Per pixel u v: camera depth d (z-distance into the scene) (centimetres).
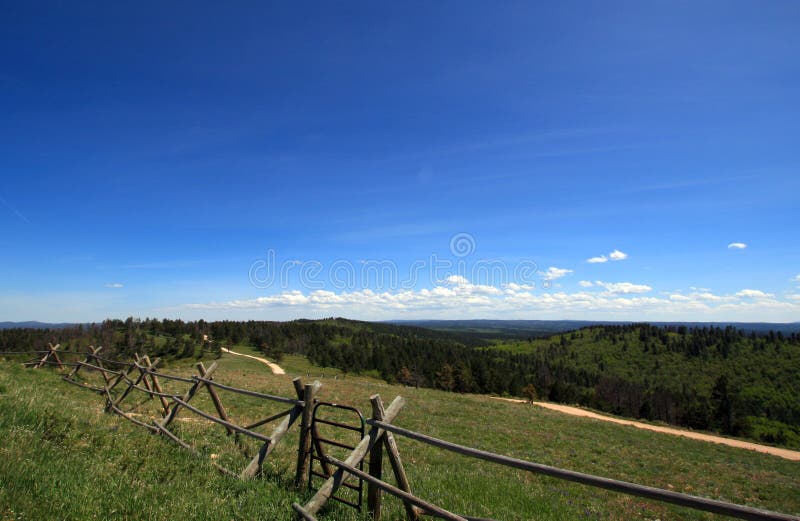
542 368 17712
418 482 829
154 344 11556
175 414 997
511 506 762
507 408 3381
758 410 13400
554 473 372
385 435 577
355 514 550
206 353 11125
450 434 2056
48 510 418
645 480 1677
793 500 1662
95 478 528
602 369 18900
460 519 420
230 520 474
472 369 13762
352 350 15838
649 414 11731
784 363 16600
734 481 1872
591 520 833
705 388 15738
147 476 578
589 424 3203
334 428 1581
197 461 689
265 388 2731
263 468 687
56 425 730
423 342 19288
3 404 765
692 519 1107
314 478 709
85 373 2195
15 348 8131
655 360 19150
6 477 467
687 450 2691
